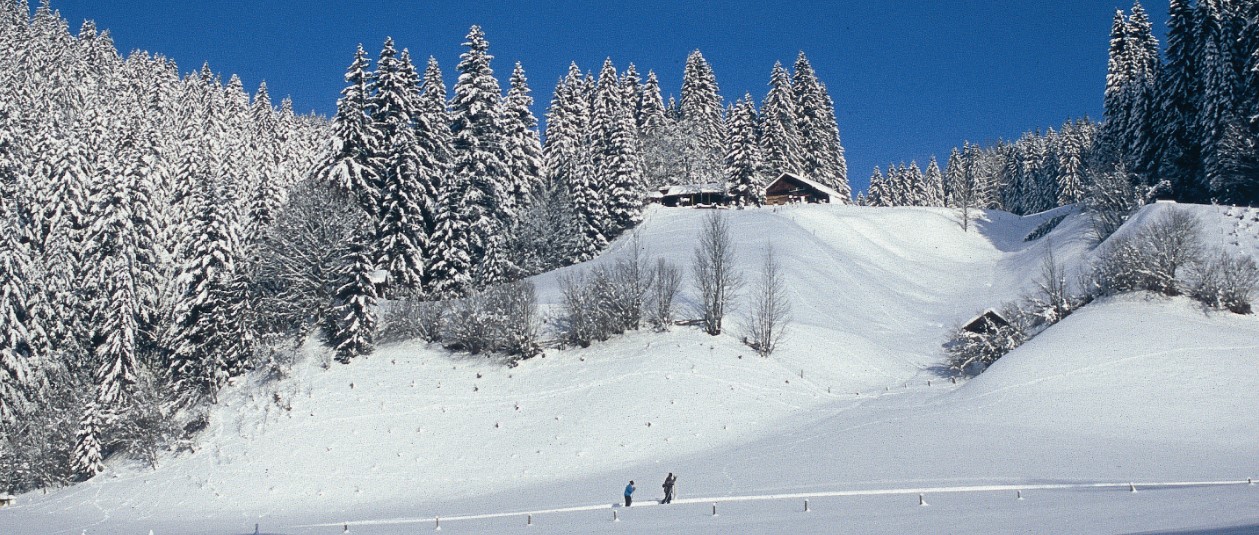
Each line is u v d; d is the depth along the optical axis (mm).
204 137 98312
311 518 35062
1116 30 87938
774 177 108000
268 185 68062
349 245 54000
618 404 44031
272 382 50531
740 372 47406
